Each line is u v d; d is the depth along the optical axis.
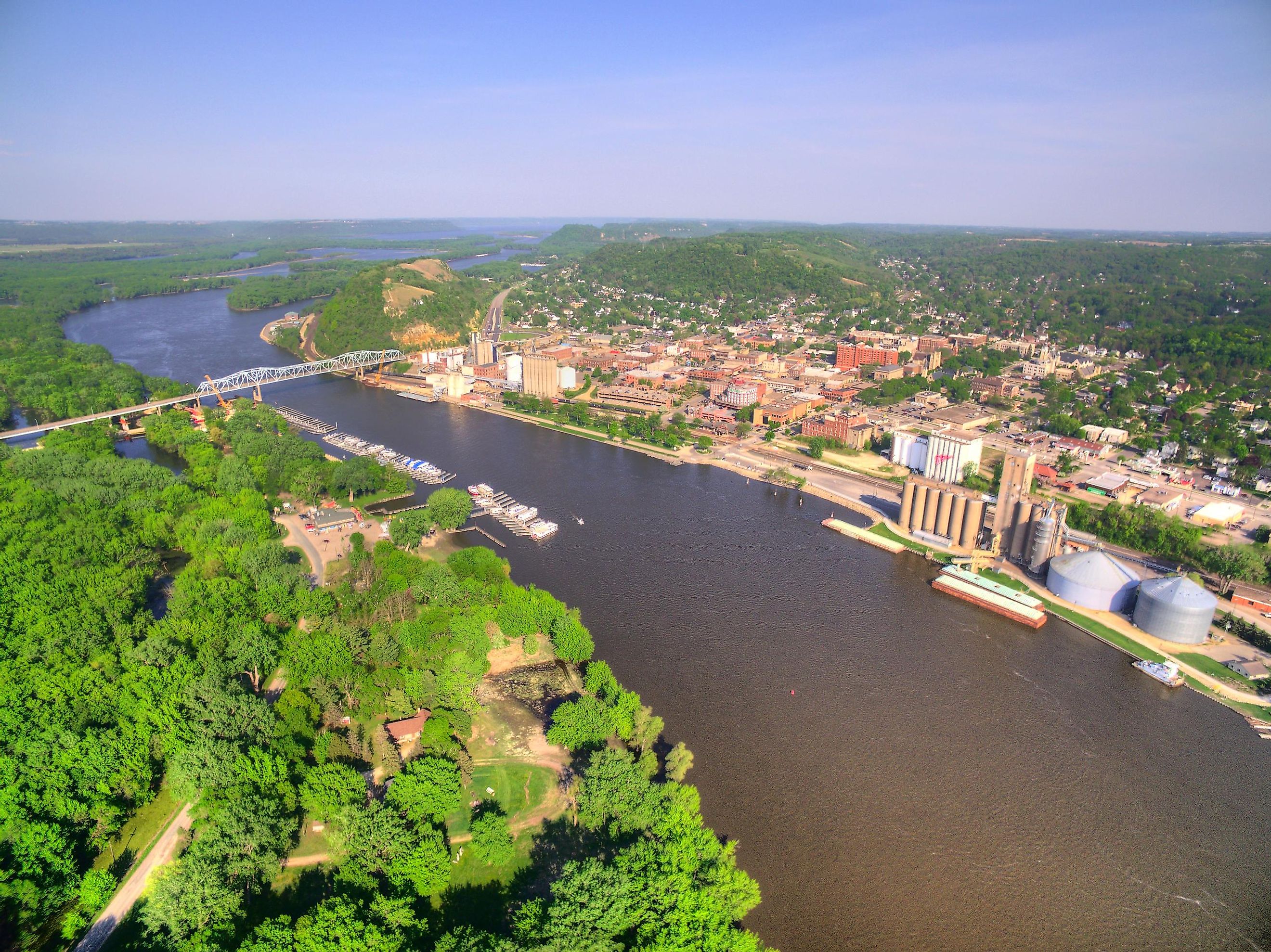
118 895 169.88
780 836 199.00
